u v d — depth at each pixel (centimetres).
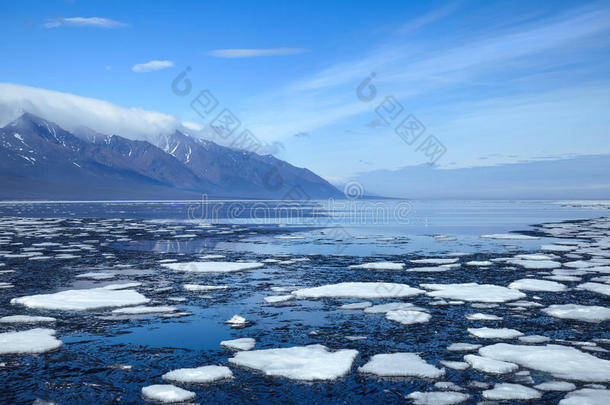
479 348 782
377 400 595
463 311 1027
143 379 662
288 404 585
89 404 585
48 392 620
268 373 672
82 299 1125
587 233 2991
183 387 632
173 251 2131
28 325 923
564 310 1002
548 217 5300
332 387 634
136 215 5834
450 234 3041
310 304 1102
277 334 869
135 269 1614
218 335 862
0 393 616
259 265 1675
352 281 1386
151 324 933
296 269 1617
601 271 1484
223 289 1271
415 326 916
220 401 593
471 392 618
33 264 1728
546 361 710
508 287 1280
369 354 763
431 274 1498
